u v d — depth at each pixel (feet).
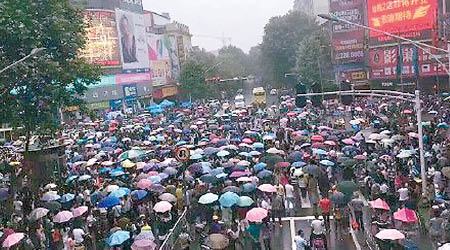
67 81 105.50
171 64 398.01
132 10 365.61
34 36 98.53
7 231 71.67
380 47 259.39
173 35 412.36
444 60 214.69
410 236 71.46
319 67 318.45
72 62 107.24
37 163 116.26
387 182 90.63
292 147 132.98
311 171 93.56
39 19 101.40
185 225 82.12
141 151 117.29
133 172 109.91
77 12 112.27
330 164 97.04
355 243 75.46
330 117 212.23
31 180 114.21
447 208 75.36
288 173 103.09
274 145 128.16
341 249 73.61
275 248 75.36
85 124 202.90
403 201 80.64
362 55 282.15
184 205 86.48
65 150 130.11
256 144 121.60
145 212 82.48
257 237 71.15
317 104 105.40
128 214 81.41
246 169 98.78
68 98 107.76
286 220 88.02
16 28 94.89
